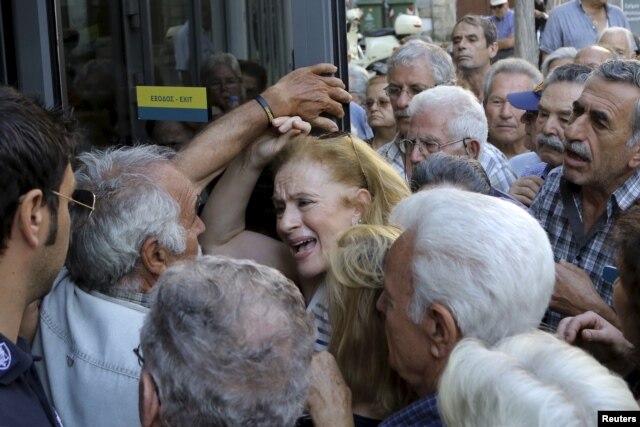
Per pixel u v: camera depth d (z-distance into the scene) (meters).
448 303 1.84
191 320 1.60
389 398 2.21
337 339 2.25
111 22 3.27
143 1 3.19
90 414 2.13
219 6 3.03
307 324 1.67
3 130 1.78
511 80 5.22
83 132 3.35
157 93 3.24
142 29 3.21
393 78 4.62
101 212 2.24
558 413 1.41
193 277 1.66
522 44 8.28
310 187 2.74
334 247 2.32
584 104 3.00
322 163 2.76
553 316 3.00
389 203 2.77
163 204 2.28
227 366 1.57
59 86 3.34
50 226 1.87
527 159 4.82
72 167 1.99
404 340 1.95
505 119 5.21
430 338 1.90
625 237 2.08
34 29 3.29
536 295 1.87
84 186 2.29
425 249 1.89
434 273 1.86
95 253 2.23
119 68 3.29
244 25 2.99
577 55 5.23
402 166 4.48
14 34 3.32
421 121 3.82
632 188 2.99
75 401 2.16
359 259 2.23
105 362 2.14
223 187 2.97
